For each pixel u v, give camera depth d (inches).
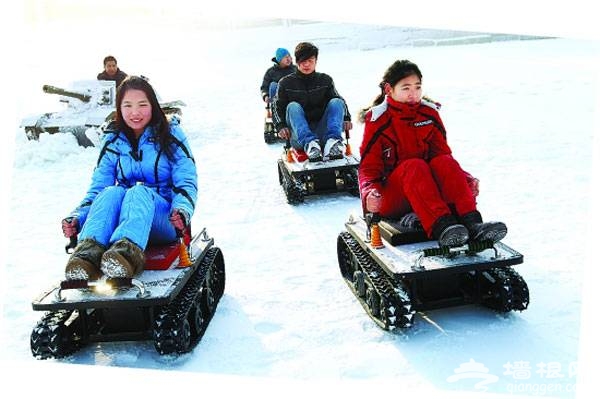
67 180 299.0
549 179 245.1
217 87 572.1
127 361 136.0
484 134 320.8
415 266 136.3
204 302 151.6
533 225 200.7
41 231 230.2
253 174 292.2
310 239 206.4
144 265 141.2
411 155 161.3
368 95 443.8
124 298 129.6
